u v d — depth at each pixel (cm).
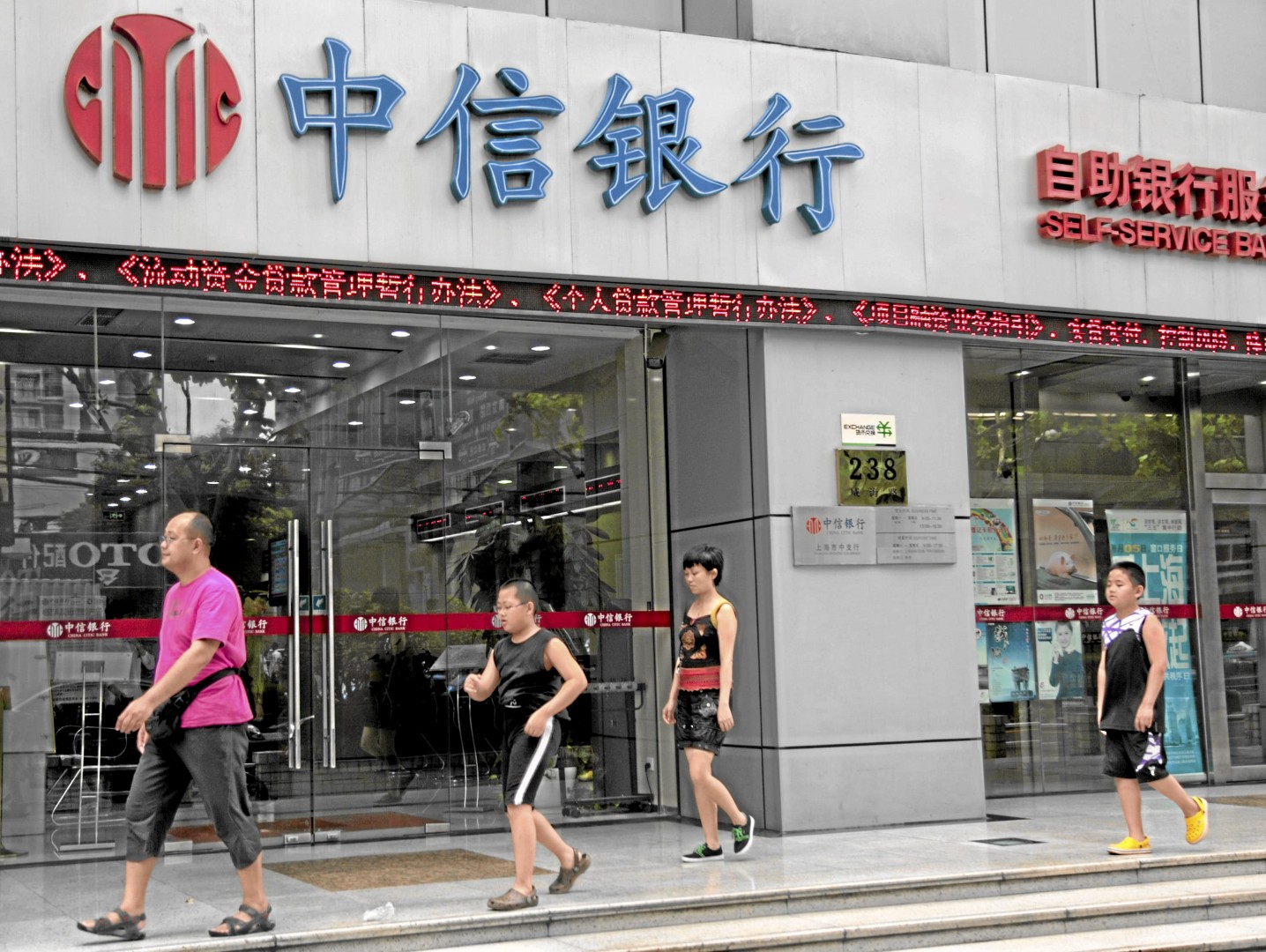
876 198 1091
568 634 1099
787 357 1060
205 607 668
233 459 998
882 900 775
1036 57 1242
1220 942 703
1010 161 1146
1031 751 1236
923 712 1072
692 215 1034
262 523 1006
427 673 1052
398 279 959
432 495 1057
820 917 742
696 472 1114
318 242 930
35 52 866
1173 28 1306
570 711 1095
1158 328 1214
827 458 1064
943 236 1112
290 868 898
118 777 963
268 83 923
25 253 862
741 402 1070
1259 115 1262
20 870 921
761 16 1079
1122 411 1306
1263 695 1344
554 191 996
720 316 1039
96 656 960
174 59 900
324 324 1022
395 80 955
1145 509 1310
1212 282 1227
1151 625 879
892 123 1104
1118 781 887
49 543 950
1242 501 1347
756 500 1051
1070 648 1263
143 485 974
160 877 874
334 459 1027
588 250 1003
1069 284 1160
